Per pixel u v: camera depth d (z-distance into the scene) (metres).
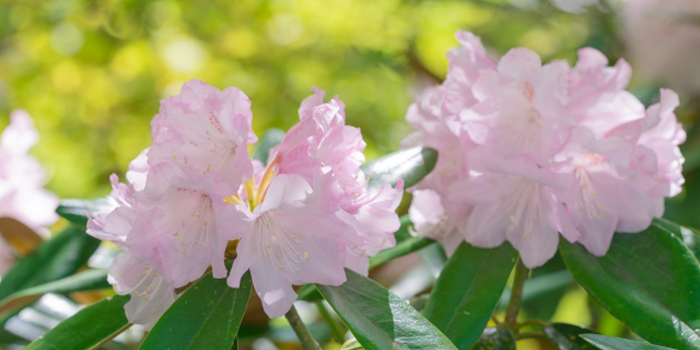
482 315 0.96
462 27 2.19
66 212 1.03
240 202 0.89
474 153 0.96
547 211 0.97
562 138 0.94
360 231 0.88
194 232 0.88
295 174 0.86
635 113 0.95
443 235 1.03
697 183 1.29
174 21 2.77
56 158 2.83
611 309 0.95
